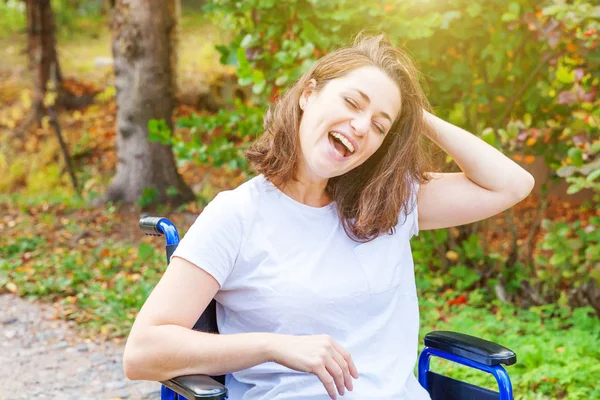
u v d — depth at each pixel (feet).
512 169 8.08
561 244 15.90
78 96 42.45
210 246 6.85
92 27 60.13
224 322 7.36
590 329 15.37
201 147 18.94
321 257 7.22
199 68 43.68
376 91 6.99
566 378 12.48
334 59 7.25
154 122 19.34
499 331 15.42
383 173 7.53
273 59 16.56
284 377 7.06
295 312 7.01
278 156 7.27
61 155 36.29
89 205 28.73
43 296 19.93
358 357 7.25
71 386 14.48
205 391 5.97
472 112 17.44
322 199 7.66
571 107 16.99
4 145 38.06
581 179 13.84
